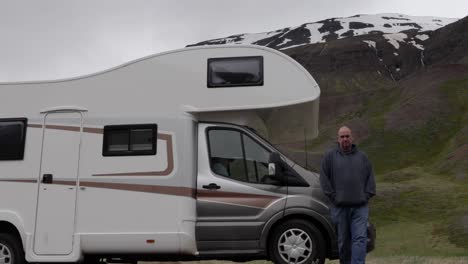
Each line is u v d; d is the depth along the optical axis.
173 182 8.77
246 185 8.79
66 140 9.20
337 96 116.81
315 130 9.77
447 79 101.44
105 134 9.10
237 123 9.13
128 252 8.82
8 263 9.13
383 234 45.47
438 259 14.28
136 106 9.16
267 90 8.98
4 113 9.43
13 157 9.25
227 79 9.06
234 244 8.68
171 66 9.20
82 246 8.88
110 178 8.95
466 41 191.38
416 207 52.19
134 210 8.83
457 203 51.19
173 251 8.70
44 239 8.96
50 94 9.41
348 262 8.40
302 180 8.79
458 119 88.44
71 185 9.05
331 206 8.55
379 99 108.56
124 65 9.31
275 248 8.66
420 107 92.88
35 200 9.08
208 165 8.91
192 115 9.06
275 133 9.96
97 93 9.30
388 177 68.44
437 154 80.25
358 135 88.94
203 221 8.77
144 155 8.92
